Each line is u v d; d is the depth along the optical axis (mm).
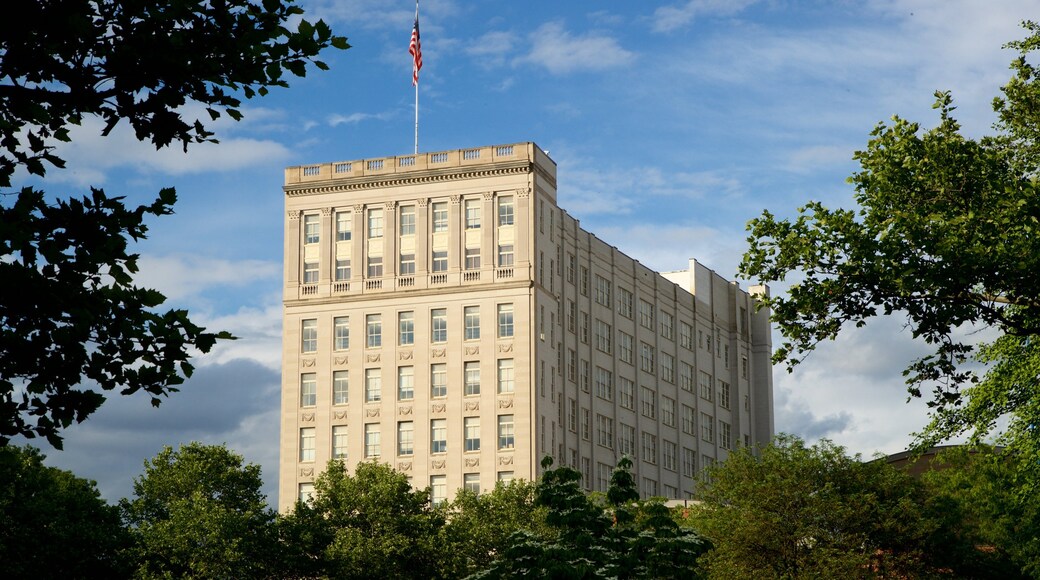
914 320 36219
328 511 100000
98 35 17172
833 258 36906
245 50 17656
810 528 75688
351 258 148625
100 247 17188
